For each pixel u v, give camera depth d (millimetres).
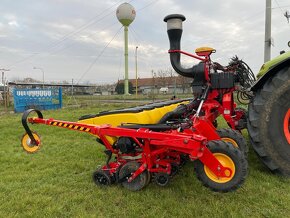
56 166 4375
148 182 3244
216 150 2801
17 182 3705
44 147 5652
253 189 3148
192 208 2803
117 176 3324
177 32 3941
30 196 3209
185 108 3869
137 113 3578
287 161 3221
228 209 2732
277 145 3229
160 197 3068
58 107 18500
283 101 3195
